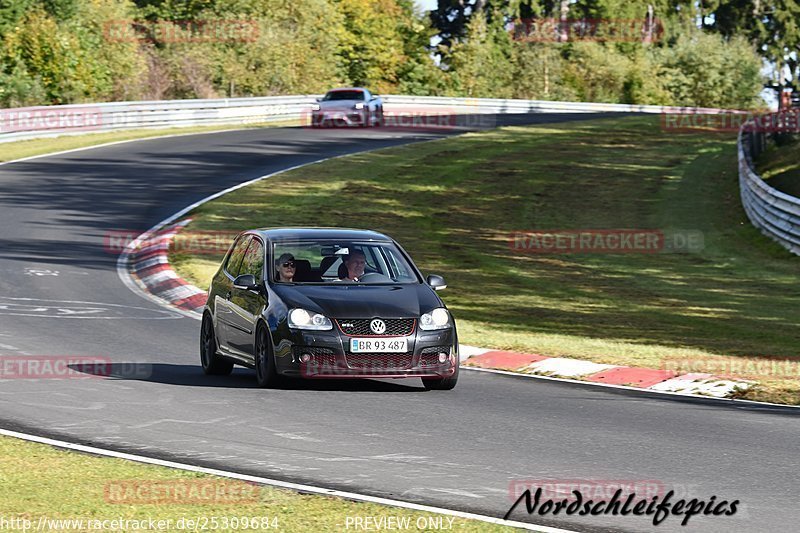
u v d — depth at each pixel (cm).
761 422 2806
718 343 4241
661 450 2453
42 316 4431
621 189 10038
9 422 2600
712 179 10562
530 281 6178
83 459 2253
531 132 14038
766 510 1988
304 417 2728
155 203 8000
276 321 3078
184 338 4131
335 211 8225
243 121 13625
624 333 4506
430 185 9706
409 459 2311
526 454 2386
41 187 8425
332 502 1959
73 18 14588
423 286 3300
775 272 6612
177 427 2584
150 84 14575
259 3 18262
